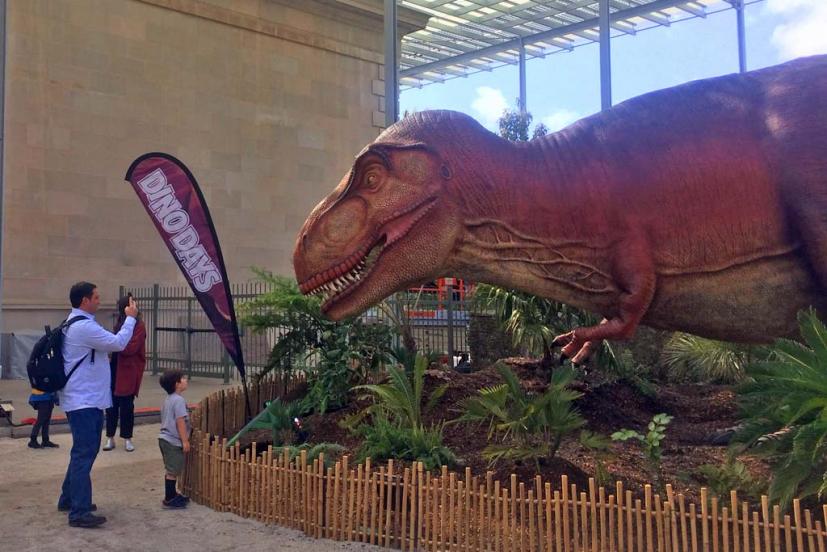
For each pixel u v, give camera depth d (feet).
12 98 51.78
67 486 19.15
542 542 14.61
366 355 26.89
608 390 27.20
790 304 16.30
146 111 58.03
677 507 15.69
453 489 15.49
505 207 16.47
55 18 53.83
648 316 16.92
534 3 76.79
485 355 36.27
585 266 16.39
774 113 15.98
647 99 17.08
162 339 55.16
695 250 15.98
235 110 63.41
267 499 18.06
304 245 16.72
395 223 16.31
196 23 61.36
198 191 24.31
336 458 20.07
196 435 20.03
